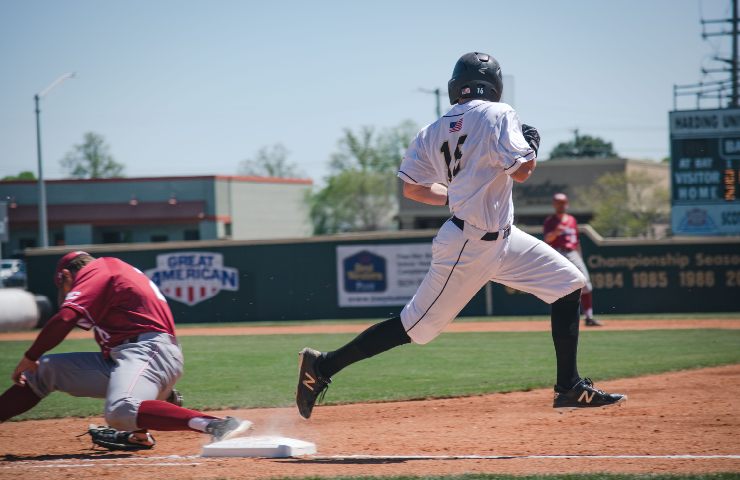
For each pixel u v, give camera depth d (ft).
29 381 36.42
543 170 343.87
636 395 50.67
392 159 513.86
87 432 41.37
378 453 35.73
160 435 42.16
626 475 29.09
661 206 345.51
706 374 59.88
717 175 169.07
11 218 360.48
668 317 123.75
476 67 35.06
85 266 36.73
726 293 132.67
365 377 64.28
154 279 146.72
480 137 33.60
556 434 39.06
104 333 36.01
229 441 35.88
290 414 48.67
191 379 64.69
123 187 365.40
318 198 467.11
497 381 59.67
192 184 364.99
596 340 88.17
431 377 63.46
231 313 144.25
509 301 137.08
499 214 34.40
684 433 37.88
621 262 135.03
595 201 337.31
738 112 168.04
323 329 117.60
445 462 32.89
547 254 36.35
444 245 34.65
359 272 140.15
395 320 36.40
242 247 143.64
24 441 41.60
